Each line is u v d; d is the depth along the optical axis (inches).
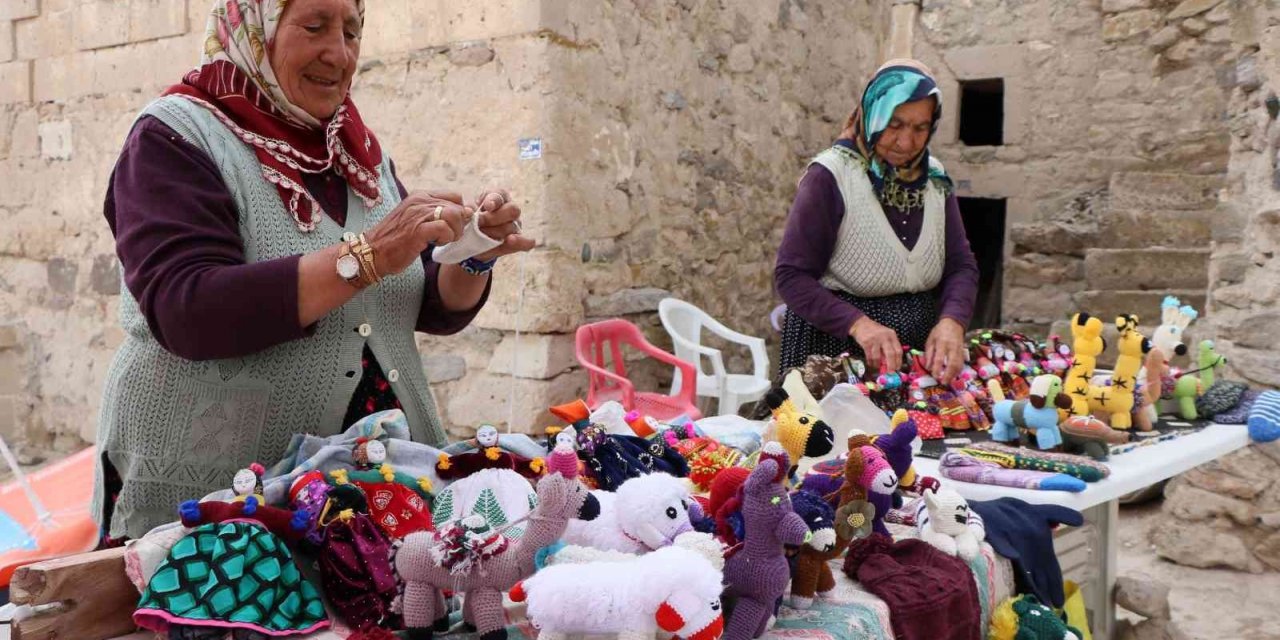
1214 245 190.5
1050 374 112.8
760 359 202.2
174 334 60.2
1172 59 288.0
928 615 66.1
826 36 274.1
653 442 80.8
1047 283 282.4
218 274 59.3
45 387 252.7
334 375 68.2
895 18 319.3
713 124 222.5
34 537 101.2
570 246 179.0
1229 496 173.8
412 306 75.0
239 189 65.1
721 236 227.9
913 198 127.6
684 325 207.6
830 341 128.8
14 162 253.3
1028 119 306.5
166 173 62.6
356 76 193.2
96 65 234.8
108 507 70.1
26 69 247.1
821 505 62.5
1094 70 298.0
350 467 63.2
